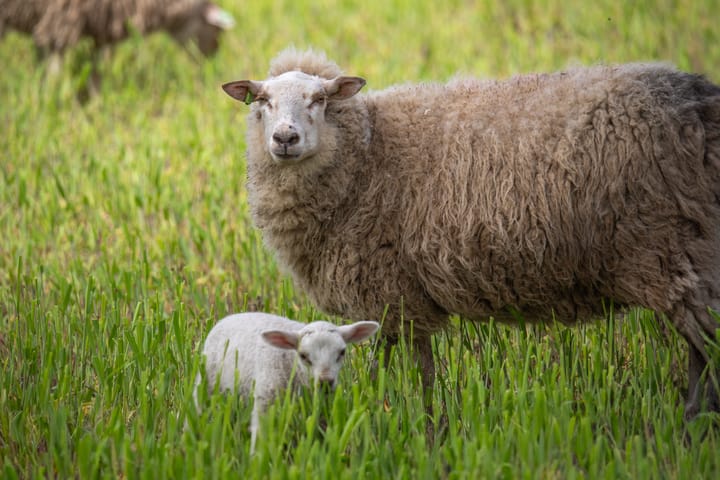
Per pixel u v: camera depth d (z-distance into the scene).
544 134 10.62
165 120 22.78
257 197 11.76
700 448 9.45
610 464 8.78
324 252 11.49
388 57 25.64
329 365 9.32
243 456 9.25
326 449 9.52
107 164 19.55
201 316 13.67
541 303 11.12
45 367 10.75
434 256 10.97
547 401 10.00
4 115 22.86
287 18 30.36
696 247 10.29
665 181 10.27
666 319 10.69
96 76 25.38
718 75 21.92
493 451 9.27
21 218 17.27
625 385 11.58
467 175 10.83
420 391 10.59
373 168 11.36
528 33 27.12
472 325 12.27
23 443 10.05
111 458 9.45
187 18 25.94
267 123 11.24
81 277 14.79
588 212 10.43
